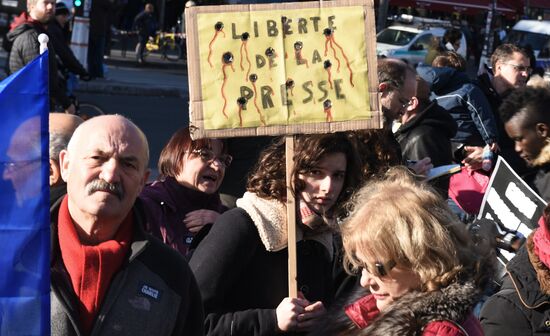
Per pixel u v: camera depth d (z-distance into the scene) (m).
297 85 3.87
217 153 4.67
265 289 3.76
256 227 3.75
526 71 7.50
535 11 38.12
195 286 3.38
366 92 3.89
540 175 4.66
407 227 2.75
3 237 2.95
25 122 2.98
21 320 2.95
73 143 3.19
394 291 2.82
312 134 3.83
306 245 3.84
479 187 5.26
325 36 3.90
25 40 9.51
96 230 3.17
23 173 2.97
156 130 14.74
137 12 29.28
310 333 3.33
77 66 10.91
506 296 3.50
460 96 7.13
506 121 4.70
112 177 3.11
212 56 3.87
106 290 3.15
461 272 2.75
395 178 3.17
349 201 3.26
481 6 37.66
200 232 4.04
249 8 3.91
